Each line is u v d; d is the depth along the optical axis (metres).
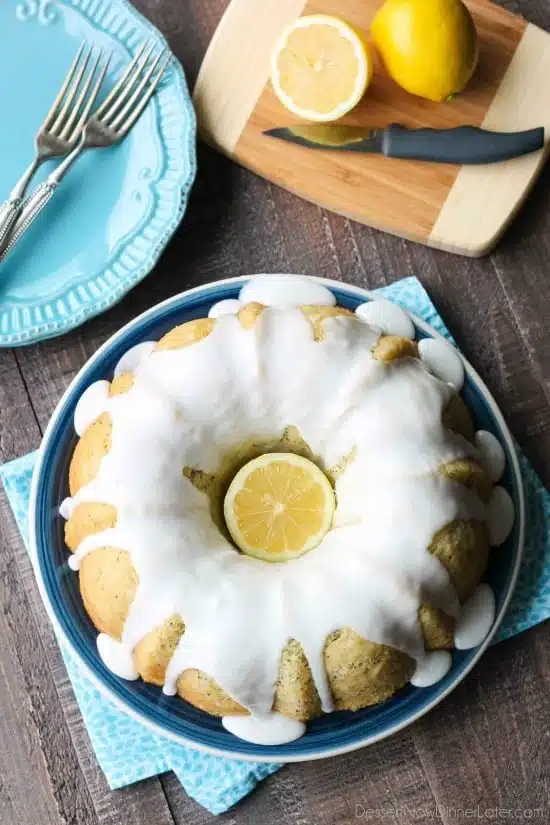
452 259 1.11
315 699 0.99
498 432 1.04
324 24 1.06
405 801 1.07
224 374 0.99
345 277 1.11
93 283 1.07
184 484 1.00
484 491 1.02
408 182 1.09
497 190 1.09
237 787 1.05
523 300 1.10
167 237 1.07
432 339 1.05
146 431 0.99
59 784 1.07
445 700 1.07
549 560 1.06
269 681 0.98
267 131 1.09
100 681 1.02
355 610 0.97
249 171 1.11
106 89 1.09
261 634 0.97
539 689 1.07
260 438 1.02
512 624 1.06
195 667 0.98
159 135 1.08
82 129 1.07
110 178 1.08
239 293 1.05
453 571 0.98
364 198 1.09
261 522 1.01
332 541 1.00
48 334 1.06
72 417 1.04
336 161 1.09
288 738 1.01
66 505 1.03
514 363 1.10
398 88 1.09
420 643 0.99
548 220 1.11
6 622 1.08
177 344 1.01
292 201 1.11
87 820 1.07
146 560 0.97
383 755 1.07
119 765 1.05
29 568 1.08
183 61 1.12
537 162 1.09
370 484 0.99
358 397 0.99
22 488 1.07
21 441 1.09
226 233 1.11
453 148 1.08
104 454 1.00
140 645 0.99
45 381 1.10
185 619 0.97
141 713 1.02
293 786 1.07
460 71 1.04
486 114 1.10
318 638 0.97
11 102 1.09
